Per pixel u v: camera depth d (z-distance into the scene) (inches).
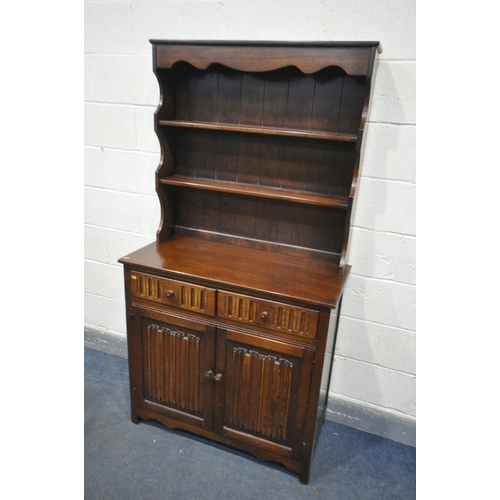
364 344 72.9
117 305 91.0
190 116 69.2
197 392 66.9
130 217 82.7
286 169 66.4
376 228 65.8
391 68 58.2
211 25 65.5
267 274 61.4
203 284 60.0
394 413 74.5
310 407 59.8
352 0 57.5
